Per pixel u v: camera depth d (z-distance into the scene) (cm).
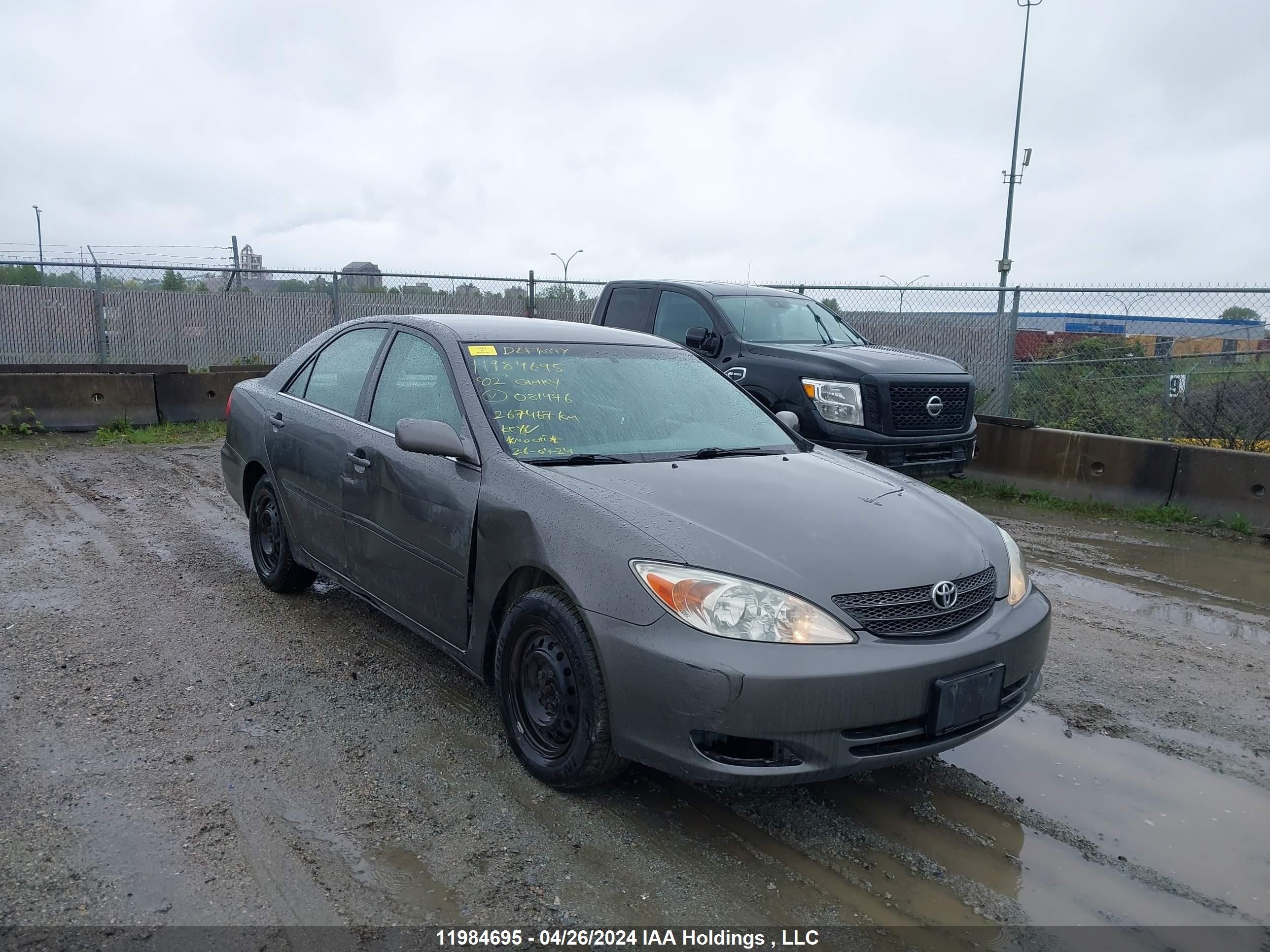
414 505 374
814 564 291
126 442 1062
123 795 307
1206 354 966
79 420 1107
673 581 280
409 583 383
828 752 273
